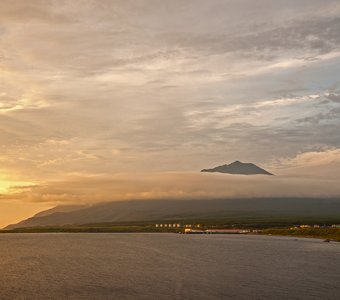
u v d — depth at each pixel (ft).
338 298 293.23
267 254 617.21
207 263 502.38
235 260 535.19
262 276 390.42
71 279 377.91
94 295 305.32
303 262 505.66
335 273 409.49
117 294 307.99
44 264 506.89
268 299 289.53
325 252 646.33
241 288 328.29
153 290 321.73
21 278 386.32
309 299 289.53
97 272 424.87
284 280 365.81
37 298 296.10
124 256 603.67
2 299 294.25
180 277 385.70
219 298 293.23
